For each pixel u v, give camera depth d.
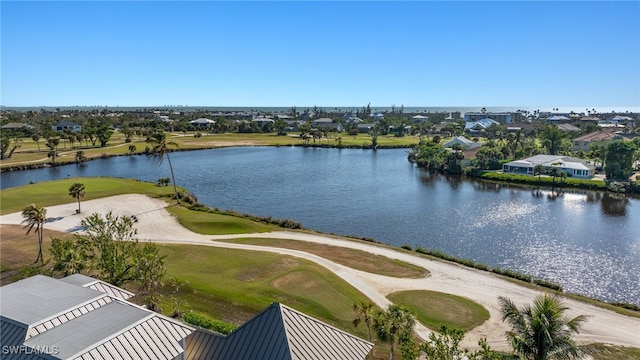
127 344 20.81
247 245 61.31
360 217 81.12
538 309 24.17
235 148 195.00
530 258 58.94
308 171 133.88
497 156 132.38
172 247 59.97
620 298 47.25
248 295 43.00
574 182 108.06
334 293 44.28
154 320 22.80
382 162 154.12
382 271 51.28
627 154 108.00
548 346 23.20
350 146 197.25
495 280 49.16
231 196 98.81
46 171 131.88
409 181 117.62
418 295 44.75
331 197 97.69
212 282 46.84
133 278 41.03
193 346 23.03
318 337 22.45
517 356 23.86
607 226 73.44
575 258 58.72
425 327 38.31
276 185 111.44
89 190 93.88
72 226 68.25
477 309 41.88
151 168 137.88
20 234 63.81
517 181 114.88
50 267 45.97
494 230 71.75
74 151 169.12
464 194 100.81
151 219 74.31
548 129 156.50
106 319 22.34
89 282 27.88
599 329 38.12
